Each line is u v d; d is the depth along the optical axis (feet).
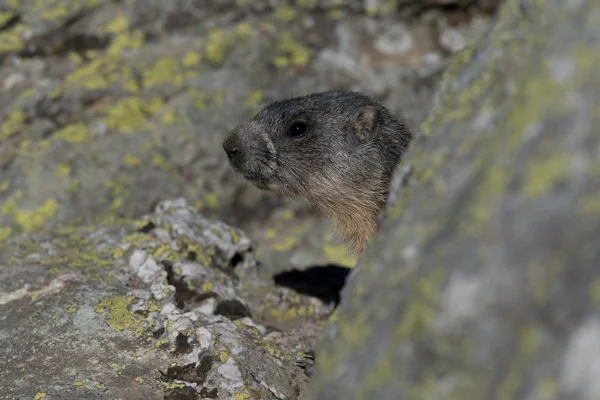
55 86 52.29
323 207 39.24
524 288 13.69
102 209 46.73
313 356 30.91
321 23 56.49
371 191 38.09
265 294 39.22
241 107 52.06
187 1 56.08
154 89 52.60
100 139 49.21
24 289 33.53
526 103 15.19
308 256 46.73
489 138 16.17
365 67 55.67
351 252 40.06
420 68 55.42
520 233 13.93
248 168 38.83
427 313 14.74
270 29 55.72
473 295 14.24
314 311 38.37
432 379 14.56
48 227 45.32
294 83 53.88
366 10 56.49
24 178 46.98
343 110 38.96
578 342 12.89
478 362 13.98
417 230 16.61
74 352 28.73
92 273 34.94
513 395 13.35
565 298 13.19
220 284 36.29
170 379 27.25
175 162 49.11
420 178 18.15
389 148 38.27
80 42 55.21
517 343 13.60
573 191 13.60
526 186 14.16
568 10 15.47
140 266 35.29
